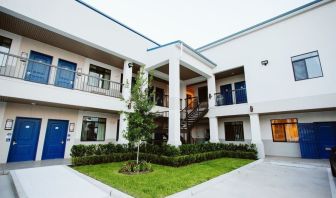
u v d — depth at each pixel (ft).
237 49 42.06
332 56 29.91
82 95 29.66
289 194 14.98
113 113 39.91
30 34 28.66
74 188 15.93
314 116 34.78
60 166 24.18
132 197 13.42
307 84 31.65
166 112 44.52
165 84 54.24
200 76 48.62
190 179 18.66
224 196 14.44
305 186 17.20
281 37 35.96
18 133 28.14
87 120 36.11
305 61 32.65
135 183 17.04
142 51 39.40
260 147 34.94
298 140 36.40
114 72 41.68
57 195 14.16
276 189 16.26
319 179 19.79
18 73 26.30
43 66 31.27
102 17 33.01
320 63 30.91
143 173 21.30
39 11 24.89
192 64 38.52
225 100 48.24
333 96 28.84
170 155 27.17
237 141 44.32
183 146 28.96
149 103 24.71
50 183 17.06
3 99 25.18
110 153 29.71
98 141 37.04
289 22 35.42
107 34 33.37
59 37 29.48
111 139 38.93
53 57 32.37
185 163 27.12
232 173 22.06
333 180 19.01
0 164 25.34
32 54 30.27
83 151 26.78
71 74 34.60
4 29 27.12
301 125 35.63
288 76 33.96
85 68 36.60
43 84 25.64
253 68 38.75
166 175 20.35
